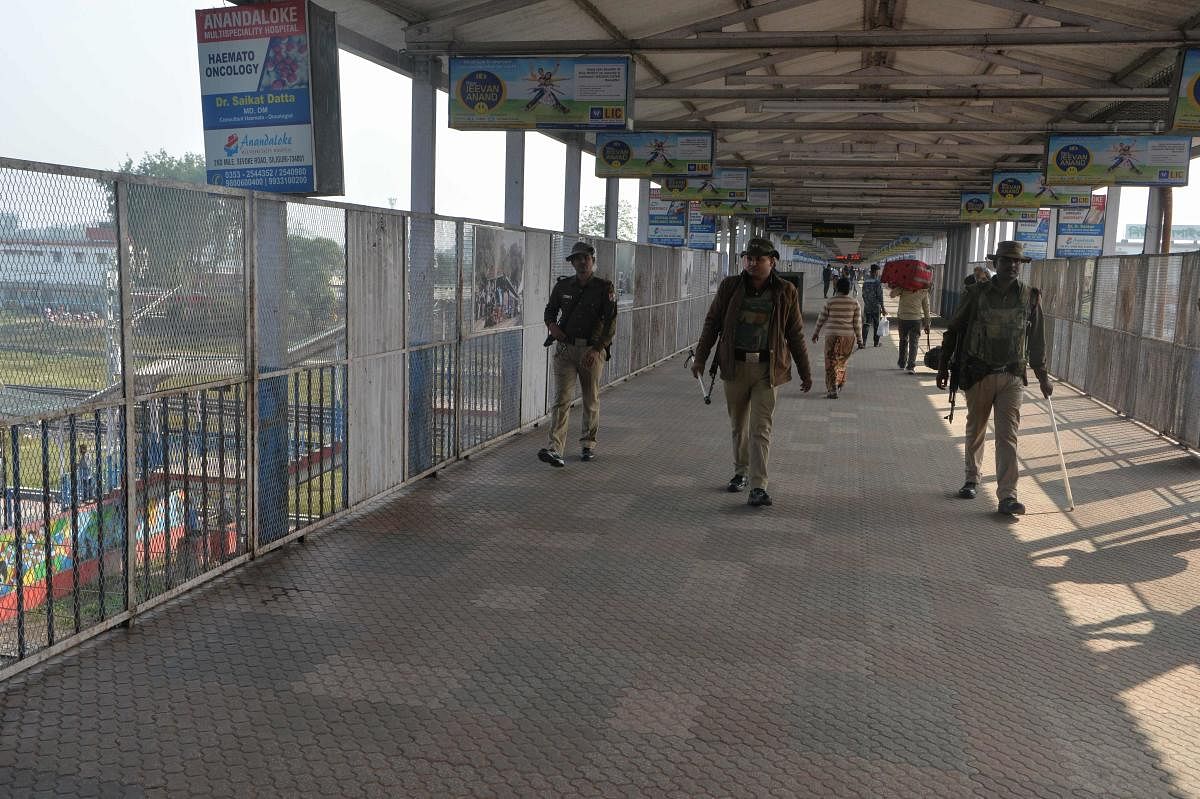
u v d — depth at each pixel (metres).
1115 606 5.07
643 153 14.74
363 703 3.75
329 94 5.98
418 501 7.00
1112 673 4.20
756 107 12.91
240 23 5.77
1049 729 3.65
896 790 3.18
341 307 6.26
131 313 4.32
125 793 3.06
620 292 14.27
